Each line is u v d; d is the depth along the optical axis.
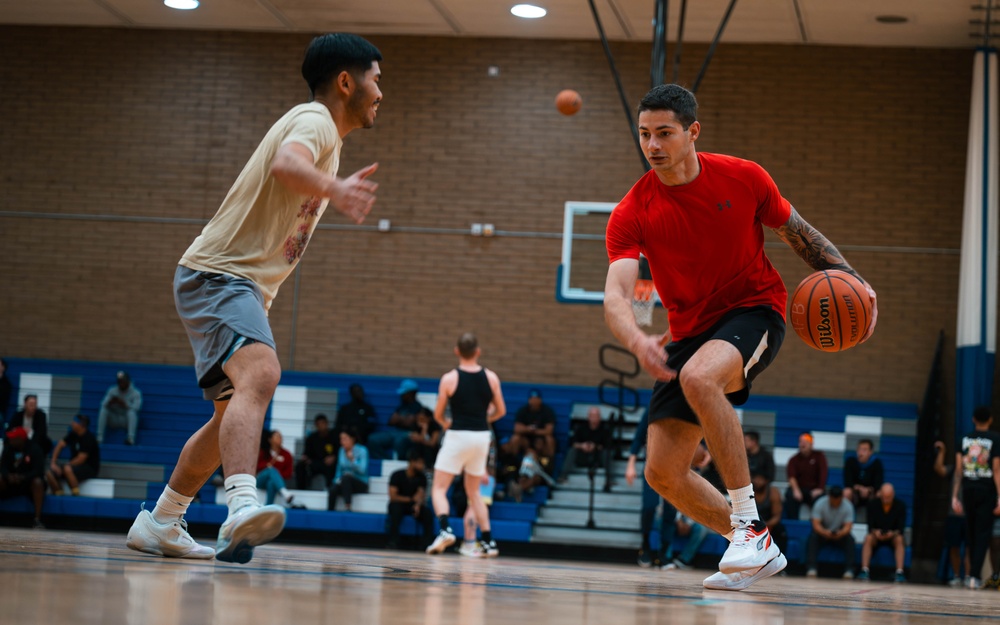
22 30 14.64
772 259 13.35
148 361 14.08
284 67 14.24
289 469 12.30
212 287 2.79
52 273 14.31
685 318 3.53
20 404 13.66
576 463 12.36
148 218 14.26
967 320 12.30
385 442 12.66
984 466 10.36
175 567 2.37
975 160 12.46
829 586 4.87
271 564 2.89
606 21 13.13
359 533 12.19
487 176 13.85
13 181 14.48
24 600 1.39
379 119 14.06
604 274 11.98
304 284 13.98
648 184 3.43
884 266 13.15
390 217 13.96
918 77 13.27
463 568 4.21
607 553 11.61
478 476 9.44
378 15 13.45
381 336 13.84
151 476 12.84
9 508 12.11
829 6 12.16
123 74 14.46
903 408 12.68
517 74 13.91
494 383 9.48
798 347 13.23
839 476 12.48
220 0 13.28
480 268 13.77
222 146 14.24
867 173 13.26
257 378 2.66
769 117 13.46
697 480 3.53
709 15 12.63
